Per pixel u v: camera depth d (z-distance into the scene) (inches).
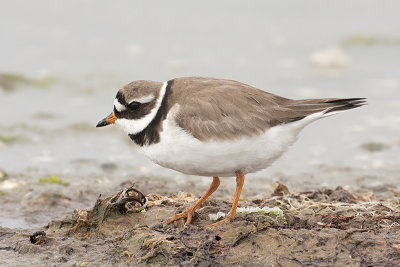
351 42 957.2
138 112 361.4
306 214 383.2
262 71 831.1
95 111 703.7
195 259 331.0
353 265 316.8
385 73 831.7
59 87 768.9
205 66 842.2
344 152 608.7
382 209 394.0
